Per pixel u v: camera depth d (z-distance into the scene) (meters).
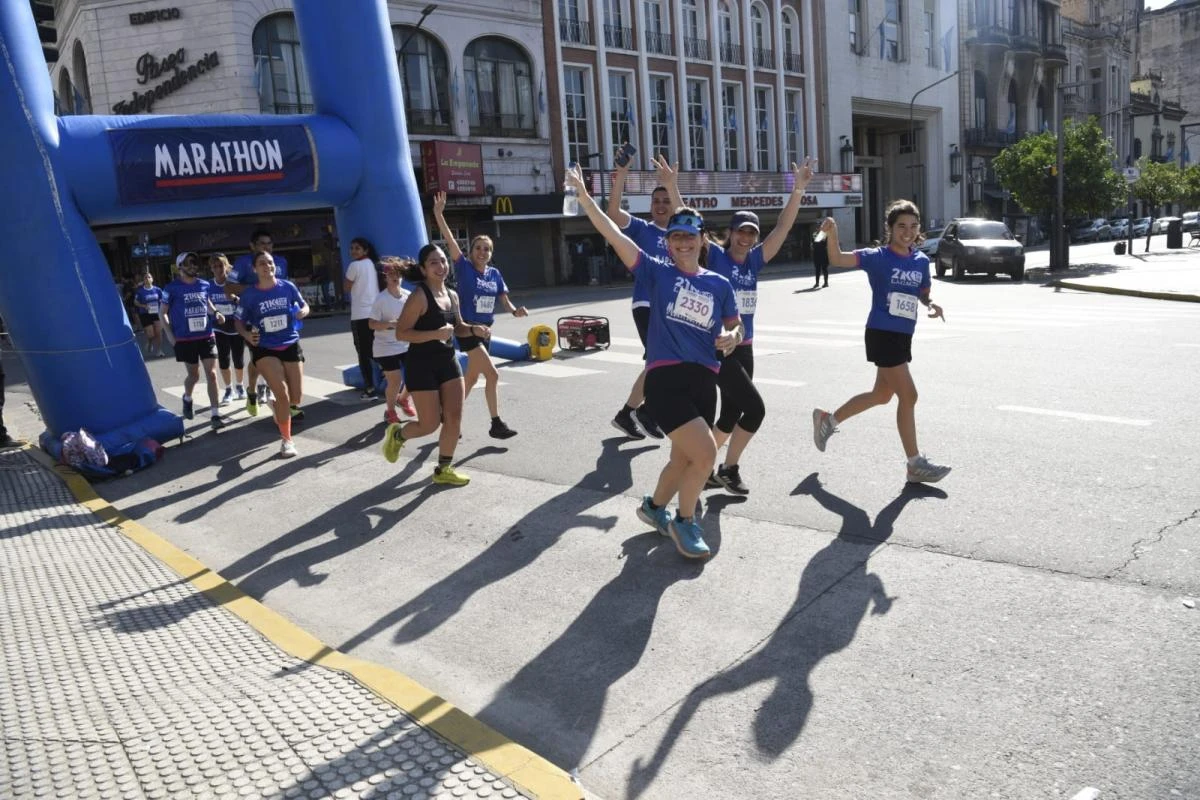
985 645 3.49
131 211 8.58
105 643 4.07
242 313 7.71
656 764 2.98
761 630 3.82
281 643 4.01
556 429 7.90
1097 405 7.16
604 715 3.30
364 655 3.98
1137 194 36.59
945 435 6.55
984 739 2.92
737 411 5.52
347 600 4.62
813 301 19.48
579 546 5.00
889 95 50.81
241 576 5.09
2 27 7.64
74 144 8.09
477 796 2.71
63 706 3.43
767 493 5.58
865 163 53.66
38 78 7.92
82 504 6.68
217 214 9.37
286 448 7.82
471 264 7.96
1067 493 5.07
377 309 8.30
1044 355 9.83
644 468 6.41
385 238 10.43
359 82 10.14
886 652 3.52
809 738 3.03
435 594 4.57
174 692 3.52
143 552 5.46
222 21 27.30
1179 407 6.91
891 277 5.35
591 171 36.66
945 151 54.94
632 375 10.53
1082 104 69.00
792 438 6.84
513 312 8.30
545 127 35.53
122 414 8.16
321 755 2.97
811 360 10.66
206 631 4.19
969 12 55.31
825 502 5.31
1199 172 48.78
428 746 3.01
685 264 4.38
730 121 43.03
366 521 5.86
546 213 34.53
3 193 7.61
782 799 2.74
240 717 3.26
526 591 4.48
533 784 2.76
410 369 6.34
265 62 28.56
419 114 32.22
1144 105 76.12
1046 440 6.21
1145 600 3.72
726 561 4.58
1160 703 3.01
